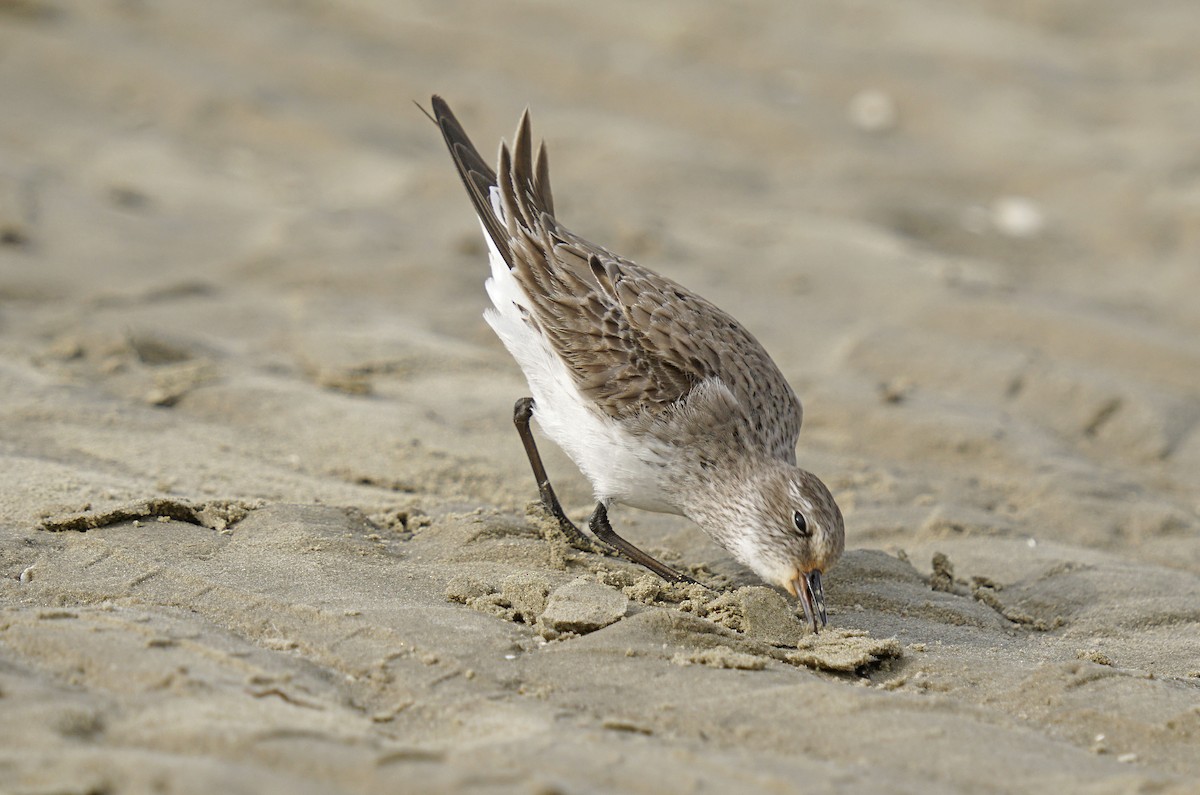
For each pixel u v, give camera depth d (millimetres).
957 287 18500
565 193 21375
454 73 25766
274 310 16266
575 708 7582
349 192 21344
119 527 9773
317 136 23078
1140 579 10805
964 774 6977
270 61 25516
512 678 7938
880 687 8414
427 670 7914
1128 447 14734
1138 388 15570
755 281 18516
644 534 11328
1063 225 21969
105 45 25203
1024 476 13336
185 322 15609
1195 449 14602
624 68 26219
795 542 9672
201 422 12773
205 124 23297
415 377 14453
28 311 15523
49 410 12398
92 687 7113
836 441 14023
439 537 10273
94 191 20078
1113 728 7781
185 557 9391
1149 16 30109
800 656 8594
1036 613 10312
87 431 12078
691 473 10109
